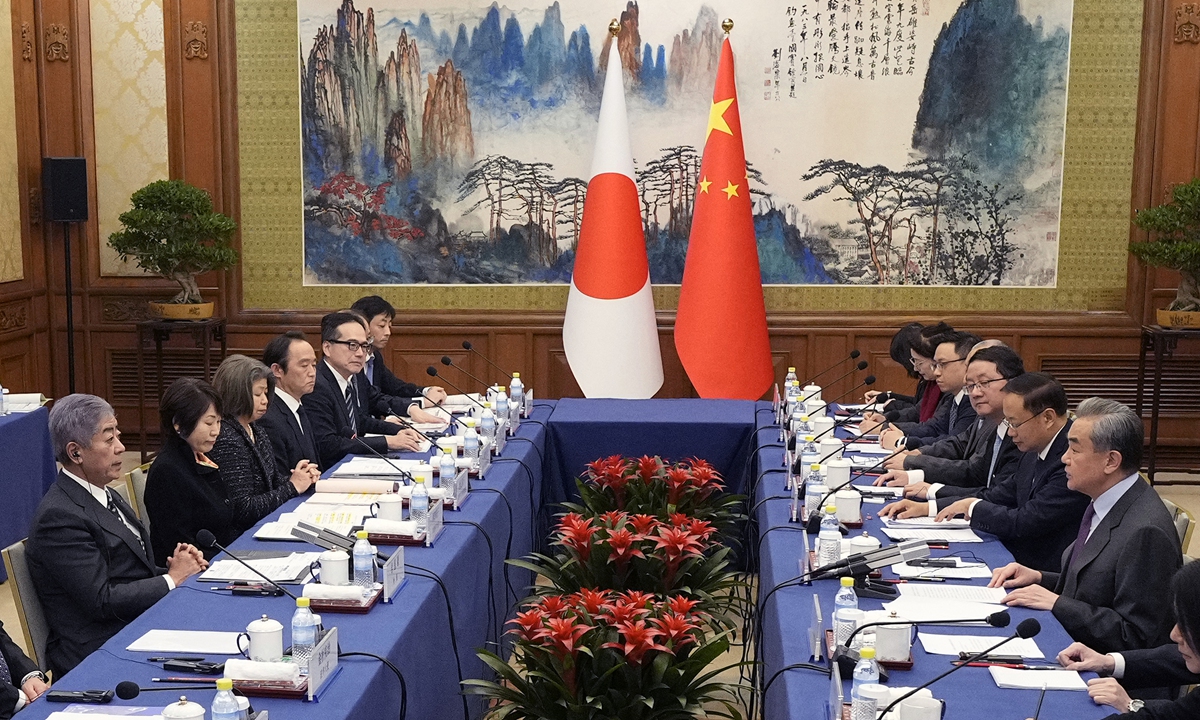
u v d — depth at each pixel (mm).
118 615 2908
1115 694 2252
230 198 7340
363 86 7277
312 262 7438
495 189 7348
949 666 2420
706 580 3963
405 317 7410
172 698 2201
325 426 4758
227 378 3814
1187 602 2068
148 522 3512
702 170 6926
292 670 2230
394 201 7371
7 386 6957
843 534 3473
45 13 7195
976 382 4062
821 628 2484
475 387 7461
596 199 6855
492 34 7207
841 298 7332
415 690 2695
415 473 3891
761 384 6930
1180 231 6707
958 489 3896
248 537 3318
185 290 6957
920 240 7266
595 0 7164
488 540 3678
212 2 7195
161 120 7285
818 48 7133
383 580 2803
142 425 7055
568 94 7242
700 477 4785
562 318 7383
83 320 7434
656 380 6934
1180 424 7234
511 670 3035
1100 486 2969
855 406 5953
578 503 5406
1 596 5023
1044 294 7273
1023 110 7129
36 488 5285
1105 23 7031
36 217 7227
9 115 6941
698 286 6891
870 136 7191
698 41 7156
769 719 2572
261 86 7293
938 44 7094
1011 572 3021
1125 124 7109
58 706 2154
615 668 2912
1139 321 7180
